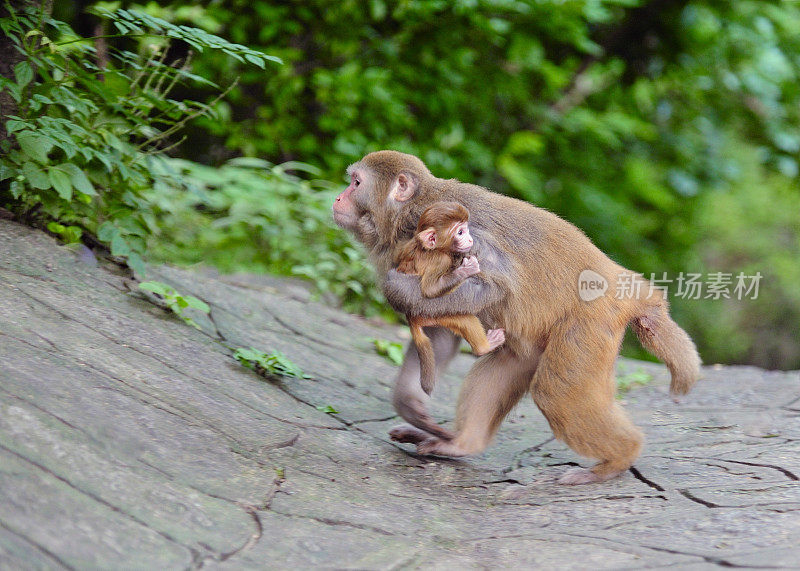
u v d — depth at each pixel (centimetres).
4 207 962
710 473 747
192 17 1631
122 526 506
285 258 1476
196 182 1499
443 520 655
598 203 2353
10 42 920
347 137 1895
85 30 1677
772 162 2656
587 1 1983
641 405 1054
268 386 887
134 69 1059
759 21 2298
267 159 2003
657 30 2369
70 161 937
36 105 875
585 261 777
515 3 1928
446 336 836
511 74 2125
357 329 1266
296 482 667
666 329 795
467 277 749
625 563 536
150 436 636
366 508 648
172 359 827
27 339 707
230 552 522
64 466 539
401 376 824
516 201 809
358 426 870
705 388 1125
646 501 685
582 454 755
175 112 1020
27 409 575
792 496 661
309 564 529
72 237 973
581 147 2436
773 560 515
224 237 1486
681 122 2616
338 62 2019
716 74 2416
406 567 539
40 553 449
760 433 879
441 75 1981
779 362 3331
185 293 1057
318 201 1555
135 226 986
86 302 866
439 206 748
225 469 642
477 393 811
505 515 679
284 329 1122
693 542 573
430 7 1864
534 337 775
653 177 2612
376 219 831
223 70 1755
